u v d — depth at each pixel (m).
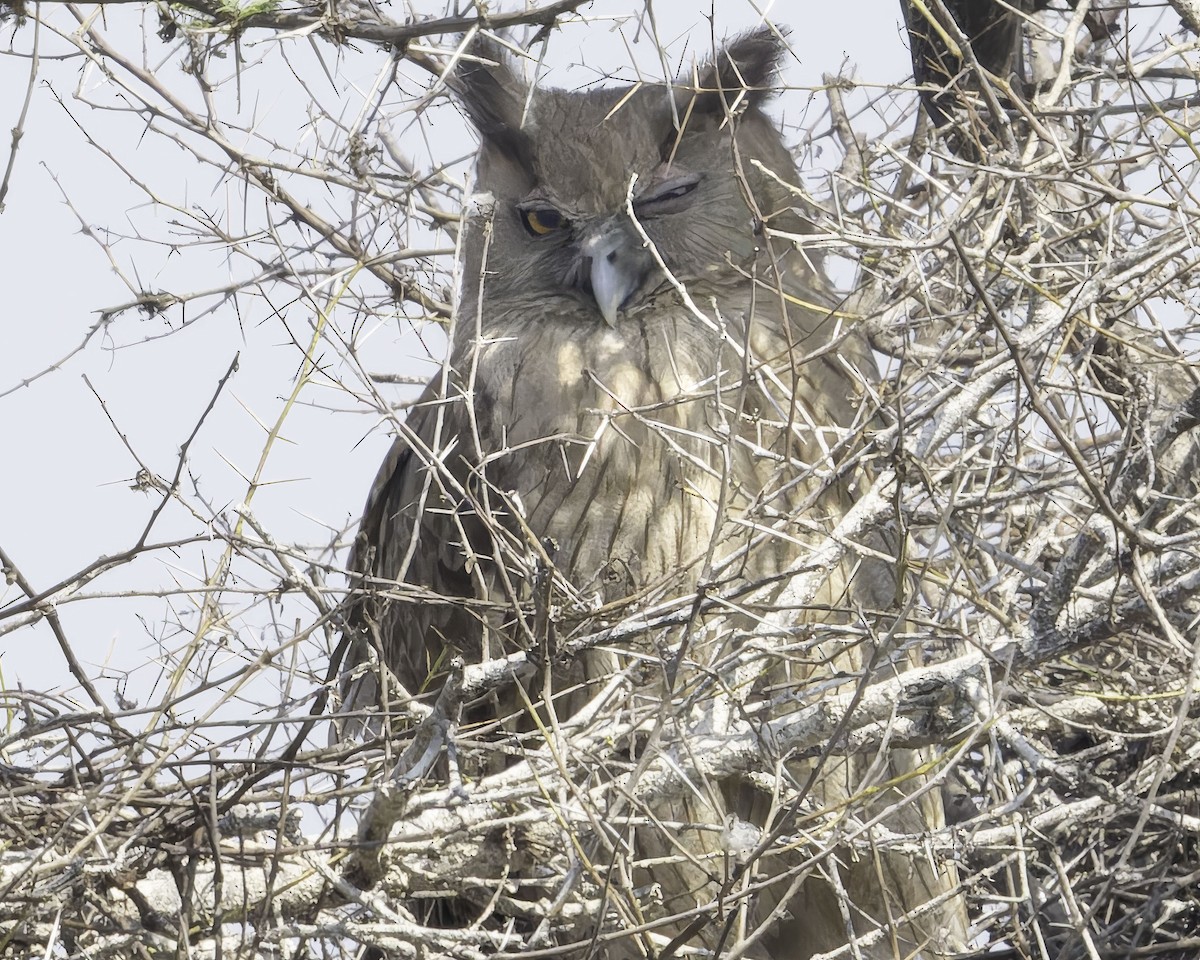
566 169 16.06
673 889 13.42
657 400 15.02
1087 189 12.23
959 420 11.65
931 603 14.13
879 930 11.32
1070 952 12.46
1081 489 12.15
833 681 11.48
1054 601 11.00
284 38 11.95
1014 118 14.75
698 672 11.63
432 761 10.64
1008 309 12.80
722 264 15.90
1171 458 13.05
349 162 14.84
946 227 12.68
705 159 16.11
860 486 14.34
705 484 14.42
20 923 10.30
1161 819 12.24
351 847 10.55
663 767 11.49
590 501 14.73
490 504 14.17
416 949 10.51
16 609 10.81
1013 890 11.57
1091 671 12.44
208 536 11.22
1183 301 12.93
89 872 10.28
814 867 11.67
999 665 11.22
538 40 11.97
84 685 10.87
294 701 11.21
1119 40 14.66
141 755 11.41
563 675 13.96
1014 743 10.95
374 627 12.07
